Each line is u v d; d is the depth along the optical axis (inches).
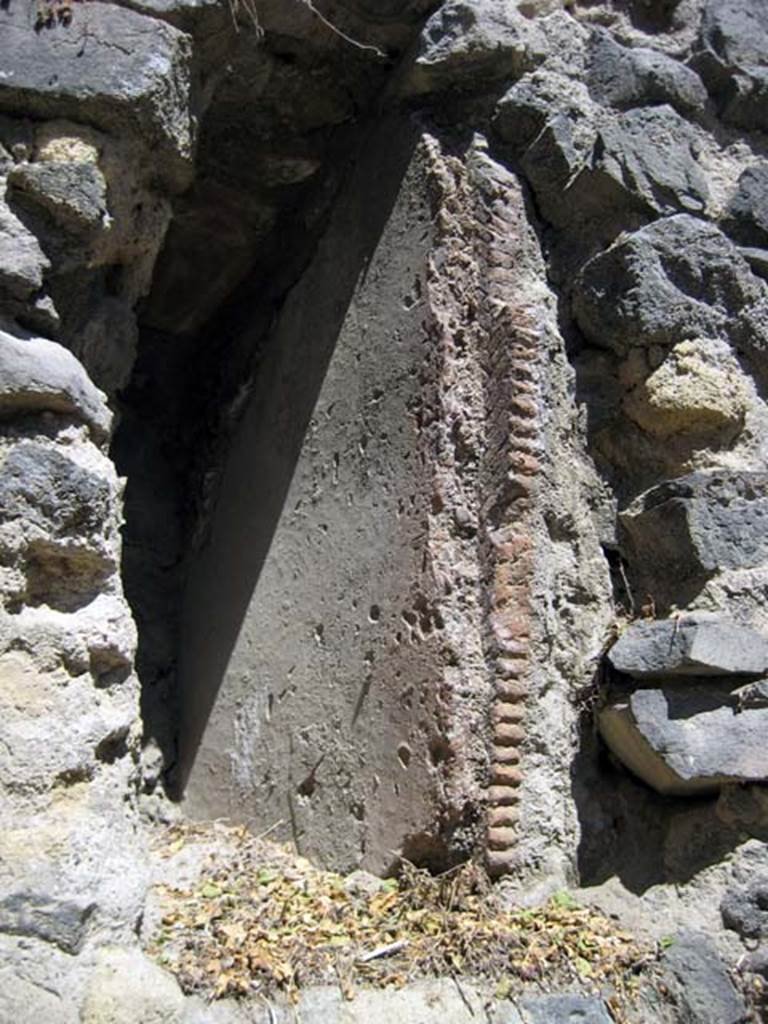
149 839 171.2
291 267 203.2
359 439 169.6
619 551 163.0
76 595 129.9
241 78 175.5
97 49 143.9
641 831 149.4
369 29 173.2
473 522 155.1
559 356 164.7
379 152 180.1
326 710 163.5
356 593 163.0
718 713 143.8
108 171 144.7
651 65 174.9
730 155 180.4
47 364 131.7
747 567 153.0
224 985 118.6
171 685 209.9
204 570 210.1
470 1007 124.5
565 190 169.6
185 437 234.7
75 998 109.3
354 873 150.3
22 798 117.4
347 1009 120.6
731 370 163.2
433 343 159.9
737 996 130.7
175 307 224.1
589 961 132.6
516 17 170.6
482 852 142.9
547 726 150.1
